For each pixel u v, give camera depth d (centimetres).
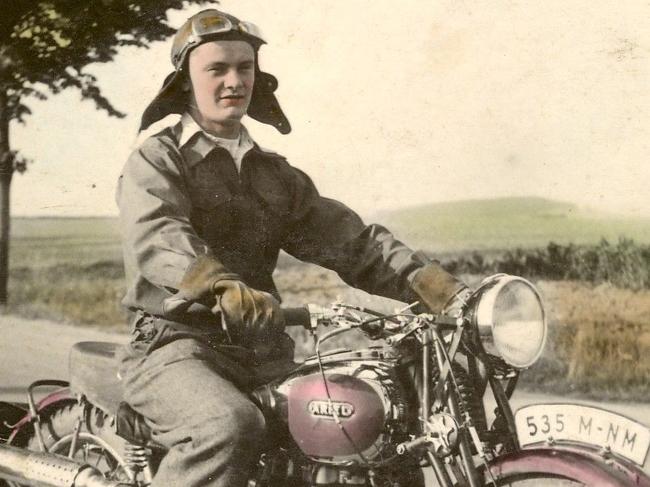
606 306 511
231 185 318
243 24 328
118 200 301
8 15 632
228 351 292
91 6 616
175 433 271
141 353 296
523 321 259
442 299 280
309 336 591
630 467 237
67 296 689
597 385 509
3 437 355
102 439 320
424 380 257
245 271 322
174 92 331
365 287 316
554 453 242
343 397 257
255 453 265
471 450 263
